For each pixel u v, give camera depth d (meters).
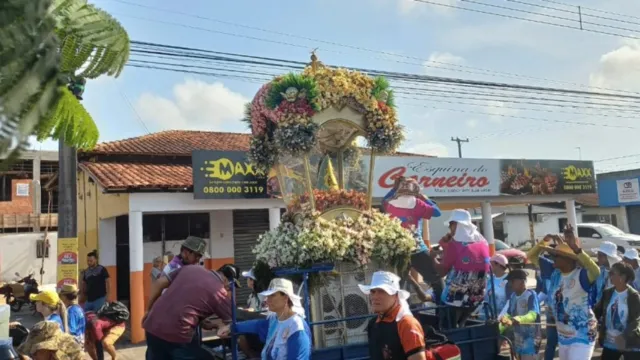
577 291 5.77
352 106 6.05
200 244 5.62
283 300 4.46
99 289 11.00
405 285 6.01
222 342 5.69
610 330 6.11
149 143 17.08
